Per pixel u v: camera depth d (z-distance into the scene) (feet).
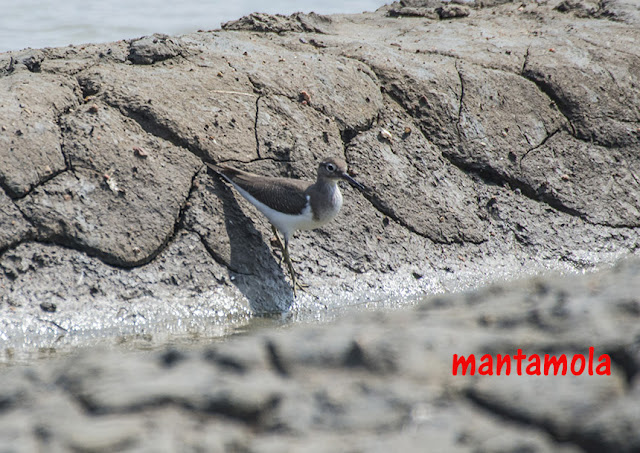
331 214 38.70
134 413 17.49
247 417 17.75
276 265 39.91
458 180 47.52
